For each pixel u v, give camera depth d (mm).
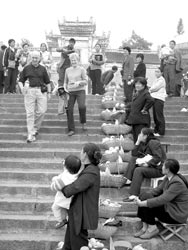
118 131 9000
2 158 8492
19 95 11977
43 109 9336
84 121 9586
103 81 14680
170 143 9273
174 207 5930
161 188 6168
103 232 5859
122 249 5887
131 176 6961
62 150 8812
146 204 5867
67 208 5531
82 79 9430
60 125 10031
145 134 6922
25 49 14133
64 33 24484
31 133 9078
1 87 13914
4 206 6820
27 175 7641
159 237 6152
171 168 5934
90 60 13594
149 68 28500
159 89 9359
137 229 6301
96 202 5324
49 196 7195
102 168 7277
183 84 16969
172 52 12742
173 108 11414
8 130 9711
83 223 5230
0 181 7637
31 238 6105
